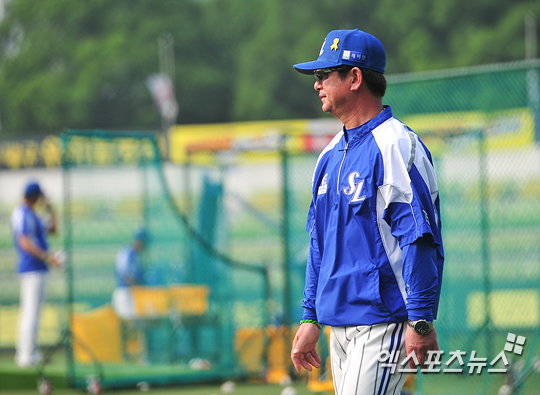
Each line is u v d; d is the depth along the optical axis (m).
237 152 30.12
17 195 77.69
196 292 28.42
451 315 23.31
